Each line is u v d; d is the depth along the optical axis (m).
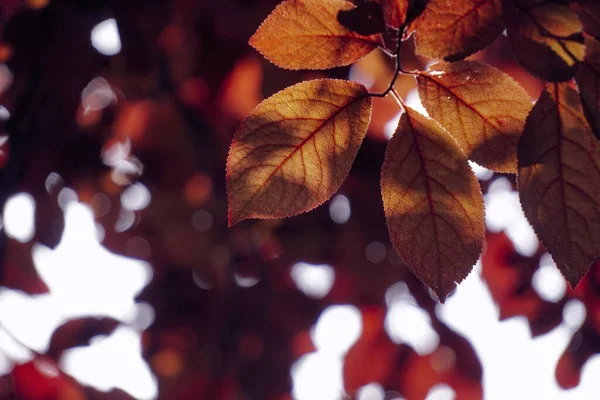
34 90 1.41
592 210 0.69
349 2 0.68
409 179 0.70
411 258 0.70
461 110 0.69
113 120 1.58
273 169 0.69
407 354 1.67
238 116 1.52
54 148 1.57
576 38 0.67
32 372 1.28
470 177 0.69
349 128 0.69
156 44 1.38
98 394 1.33
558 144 0.69
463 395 1.63
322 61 0.69
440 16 0.68
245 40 1.35
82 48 1.33
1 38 1.31
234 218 0.69
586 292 1.40
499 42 1.29
